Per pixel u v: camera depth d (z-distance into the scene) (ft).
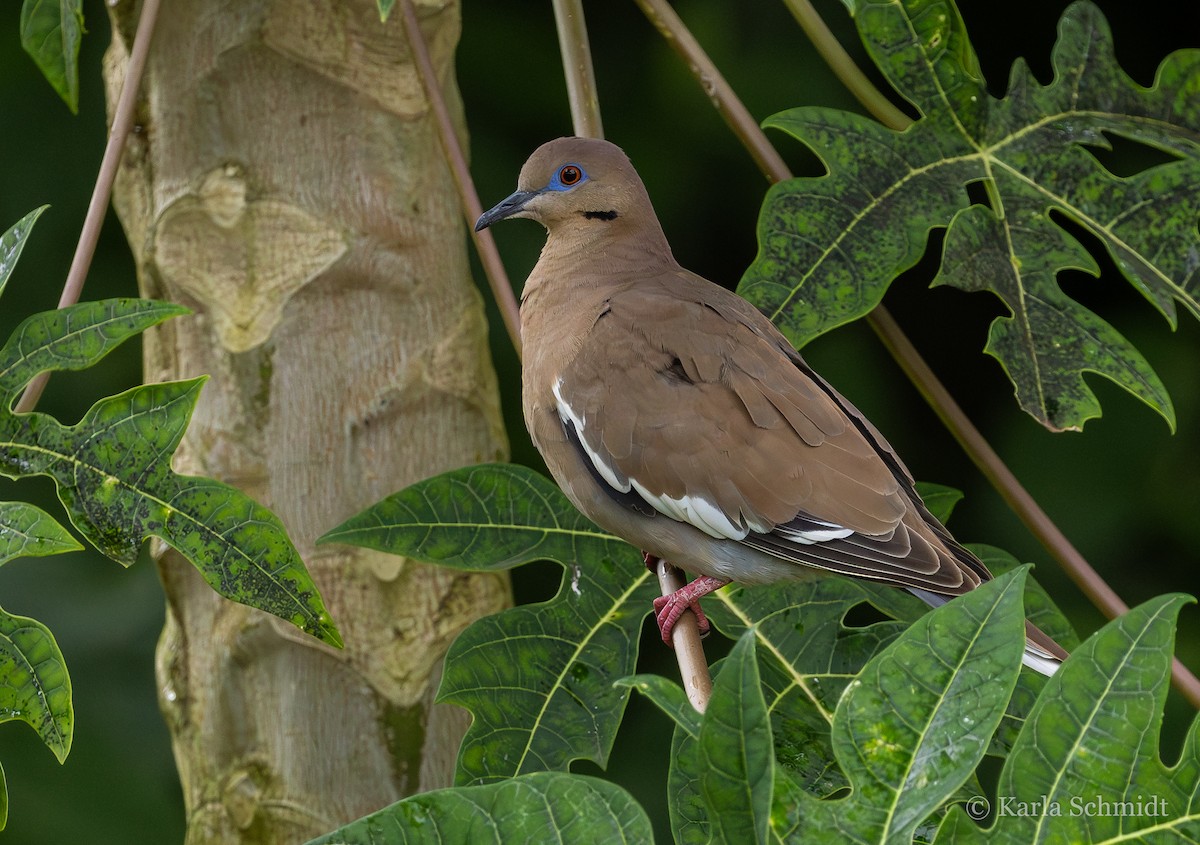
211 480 20.75
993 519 42.78
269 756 23.82
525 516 24.54
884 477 25.48
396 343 24.39
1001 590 15.72
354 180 24.21
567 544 25.14
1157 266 26.35
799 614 25.55
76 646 39.22
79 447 20.71
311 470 23.82
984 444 26.21
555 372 27.07
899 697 15.40
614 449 25.79
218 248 24.04
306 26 23.91
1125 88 27.40
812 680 24.80
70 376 40.22
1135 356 25.11
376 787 23.77
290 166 24.02
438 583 24.41
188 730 24.53
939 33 26.61
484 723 22.91
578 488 26.30
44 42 28.60
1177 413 41.98
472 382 25.14
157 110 24.36
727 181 44.29
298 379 23.82
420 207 24.89
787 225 24.95
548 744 23.03
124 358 40.47
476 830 14.98
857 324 43.78
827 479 25.22
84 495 20.57
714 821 14.34
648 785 40.11
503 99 43.73
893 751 15.17
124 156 25.12
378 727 23.76
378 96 24.47
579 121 27.86
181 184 24.16
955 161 26.37
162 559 24.39
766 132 43.50
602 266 29.58
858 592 25.62
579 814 15.02
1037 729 15.60
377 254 24.18
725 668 14.46
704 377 25.93
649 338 26.48
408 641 24.03
